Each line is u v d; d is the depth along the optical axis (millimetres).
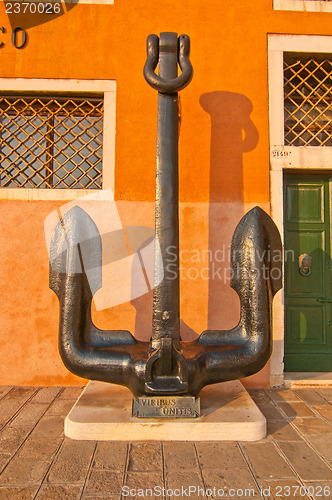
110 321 3078
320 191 3439
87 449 2018
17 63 3176
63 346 2238
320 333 3404
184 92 3199
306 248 3424
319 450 2031
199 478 1766
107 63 3189
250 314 2275
